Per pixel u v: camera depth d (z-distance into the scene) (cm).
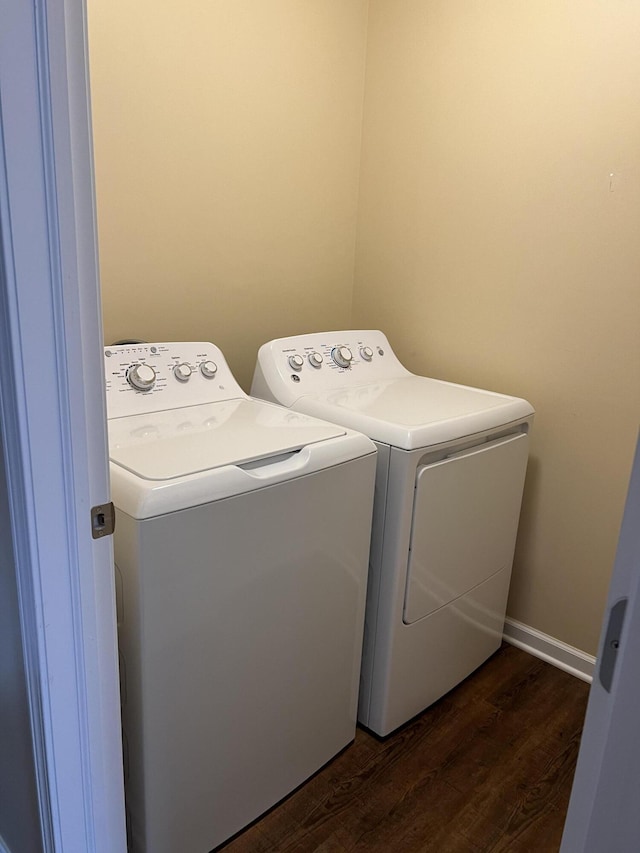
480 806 161
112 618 101
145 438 144
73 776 103
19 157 75
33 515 87
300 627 150
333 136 229
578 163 184
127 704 127
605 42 174
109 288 183
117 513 118
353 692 173
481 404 187
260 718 147
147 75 177
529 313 204
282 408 176
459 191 213
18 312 79
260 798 154
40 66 74
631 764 50
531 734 185
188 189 193
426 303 230
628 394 187
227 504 127
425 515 167
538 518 214
